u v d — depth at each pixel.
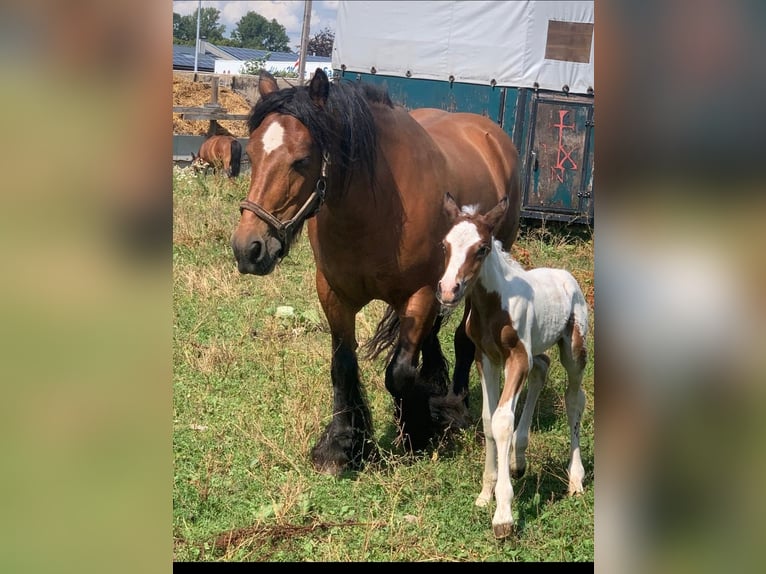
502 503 3.75
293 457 4.53
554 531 3.88
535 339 4.04
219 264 8.30
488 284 3.76
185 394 5.27
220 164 13.25
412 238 4.29
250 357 5.96
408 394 4.55
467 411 5.20
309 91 3.98
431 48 11.00
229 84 18.25
